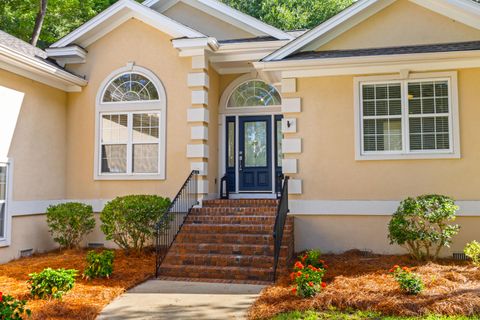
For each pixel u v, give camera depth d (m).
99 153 10.81
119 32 10.94
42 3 18.11
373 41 9.54
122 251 9.77
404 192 8.97
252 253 8.14
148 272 7.97
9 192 9.10
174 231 8.94
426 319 5.08
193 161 10.32
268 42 10.56
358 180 9.19
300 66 9.23
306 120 9.48
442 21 9.27
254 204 10.09
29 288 6.37
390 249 8.97
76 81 10.66
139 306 6.09
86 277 7.35
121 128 10.80
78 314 5.61
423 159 8.92
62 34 21.00
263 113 11.93
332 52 9.48
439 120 8.97
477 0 16.06
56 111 10.69
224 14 11.98
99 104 10.89
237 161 11.99
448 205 7.79
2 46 8.34
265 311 5.65
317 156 9.39
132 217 9.11
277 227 7.50
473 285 6.29
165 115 10.51
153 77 10.63
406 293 5.96
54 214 9.66
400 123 9.13
